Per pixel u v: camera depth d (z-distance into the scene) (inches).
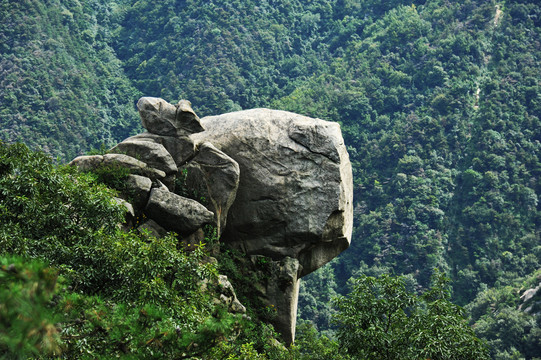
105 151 865.5
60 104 5157.5
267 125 909.8
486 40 6323.8
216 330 383.9
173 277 539.5
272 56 6815.9
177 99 5959.6
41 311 254.4
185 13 6914.4
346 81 6146.7
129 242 539.2
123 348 386.3
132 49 6752.0
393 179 5123.0
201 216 800.3
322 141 900.6
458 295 4360.2
